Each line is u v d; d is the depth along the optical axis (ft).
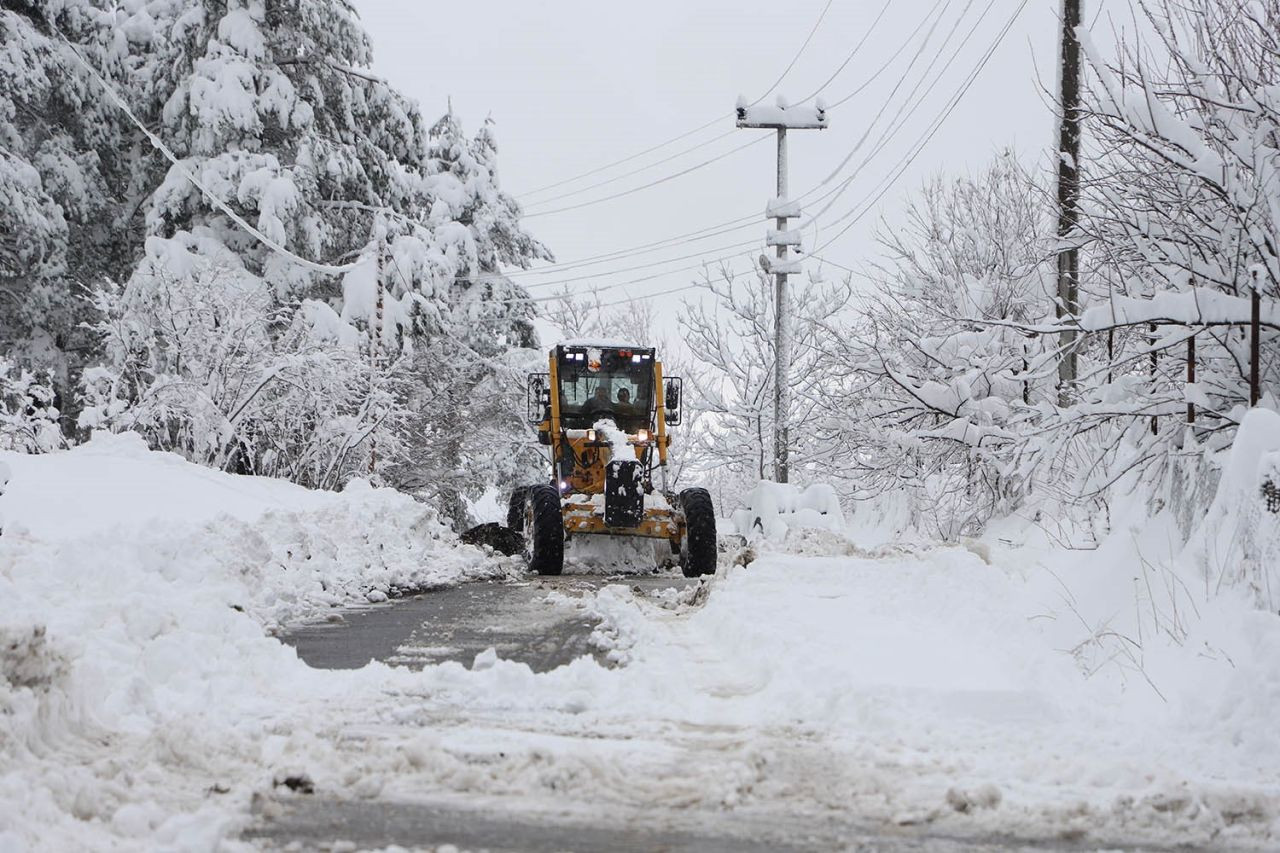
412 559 92.53
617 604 65.41
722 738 35.99
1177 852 26.40
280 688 42.04
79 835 24.56
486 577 96.32
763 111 178.09
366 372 144.77
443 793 29.35
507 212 237.66
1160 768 31.76
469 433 211.41
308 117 190.08
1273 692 35.99
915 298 109.91
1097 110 60.18
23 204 175.42
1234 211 56.49
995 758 33.81
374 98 208.03
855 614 56.08
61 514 76.64
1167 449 59.88
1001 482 92.27
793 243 172.24
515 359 217.56
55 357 193.47
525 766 31.40
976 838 26.86
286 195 180.24
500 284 222.07
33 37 186.09
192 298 134.00
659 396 116.67
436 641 56.39
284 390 137.80
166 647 41.81
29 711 31.22
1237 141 57.21
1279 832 27.78
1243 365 59.82
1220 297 57.93
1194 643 42.24
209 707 38.11
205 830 24.41
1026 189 114.42
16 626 32.35
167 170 202.08
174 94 190.70
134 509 81.00
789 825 27.55
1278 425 45.19
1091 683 42.32
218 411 125.49
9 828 24.16
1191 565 45.83
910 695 39.34
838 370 113.09
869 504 117.80
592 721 38.09
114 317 139.74
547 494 101.35
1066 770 32.07
